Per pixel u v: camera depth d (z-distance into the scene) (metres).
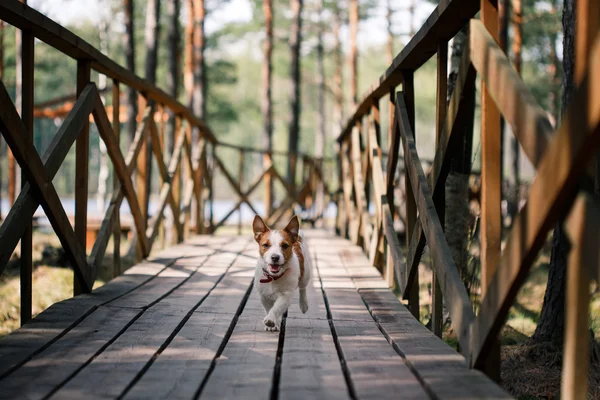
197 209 10.65
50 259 8.18
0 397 2.71
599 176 3.62
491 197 3.06
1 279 7.47
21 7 3.70
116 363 3.21
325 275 6.28
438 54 4.05
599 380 4.22
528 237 2.39
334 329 4.09
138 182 7.17
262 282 4.12
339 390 2.80
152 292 5.15
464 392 2.71
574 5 4.63
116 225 5.94
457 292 3.24
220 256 7.51
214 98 28.92
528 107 2.46
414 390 2.78
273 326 3.96
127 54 16.38
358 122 8.31
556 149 2.18
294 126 22.48
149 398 2.69
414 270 4.61
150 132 7.27
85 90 4.96
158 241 12.16
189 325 4.08
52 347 3.48
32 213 4.11
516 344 5.32
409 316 4.41
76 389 2.80
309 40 35.69
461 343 3.19
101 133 5.36
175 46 17.84
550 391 4.21
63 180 50.81
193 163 10.30
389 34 26.02
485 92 3.04
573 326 2.39
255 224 4.46
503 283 2.64
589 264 2.26
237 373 3.06
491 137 3.05
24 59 4.11
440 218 4.12
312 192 14.63
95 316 4.25
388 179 5.90
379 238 6.70
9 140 3.72
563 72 4.76
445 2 3.41
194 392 2.78
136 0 30.20
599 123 1.92
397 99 5.07
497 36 3.14
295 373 3.05
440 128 4.03
